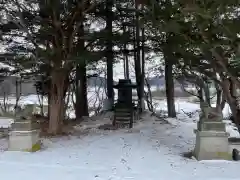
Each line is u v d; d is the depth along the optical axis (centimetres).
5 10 766
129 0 859
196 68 639
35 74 805
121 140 750
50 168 518
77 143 725
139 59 1116
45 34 749
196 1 421
